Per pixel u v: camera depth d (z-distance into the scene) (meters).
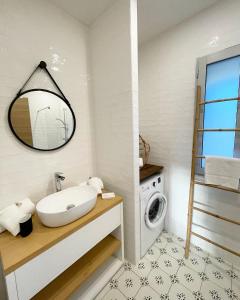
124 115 1.39
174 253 1.68
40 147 1.28
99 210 1.23
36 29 1.20
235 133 1.37
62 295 1.07
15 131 1.14
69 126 1.46
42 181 1.33
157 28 1.70
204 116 1.55
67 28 1.40
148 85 1.96
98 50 1.51
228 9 1.32
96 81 1.59
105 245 1.46
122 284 1.37
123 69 1.32
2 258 0.81
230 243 1.51
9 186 1.15
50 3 1.27
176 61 1.69
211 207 1.59
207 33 1.46
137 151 1.42
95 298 1.27
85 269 1.24
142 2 1.35
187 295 1.27
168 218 1.99
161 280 1.39
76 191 1.41
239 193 1.38
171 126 1.82
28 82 1.19
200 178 1.62
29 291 0.86
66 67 1.42
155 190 1.75
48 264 0.93
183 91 1.68
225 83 1.41
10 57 1.09
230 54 1.32
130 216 1.50
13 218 0.99
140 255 1.61
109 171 1.64
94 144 1.73
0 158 1.10
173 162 1.86
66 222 1.04
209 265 1.52
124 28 1.26
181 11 1.47
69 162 1.52
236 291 1.28
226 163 1.30
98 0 1.27
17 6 1.10
